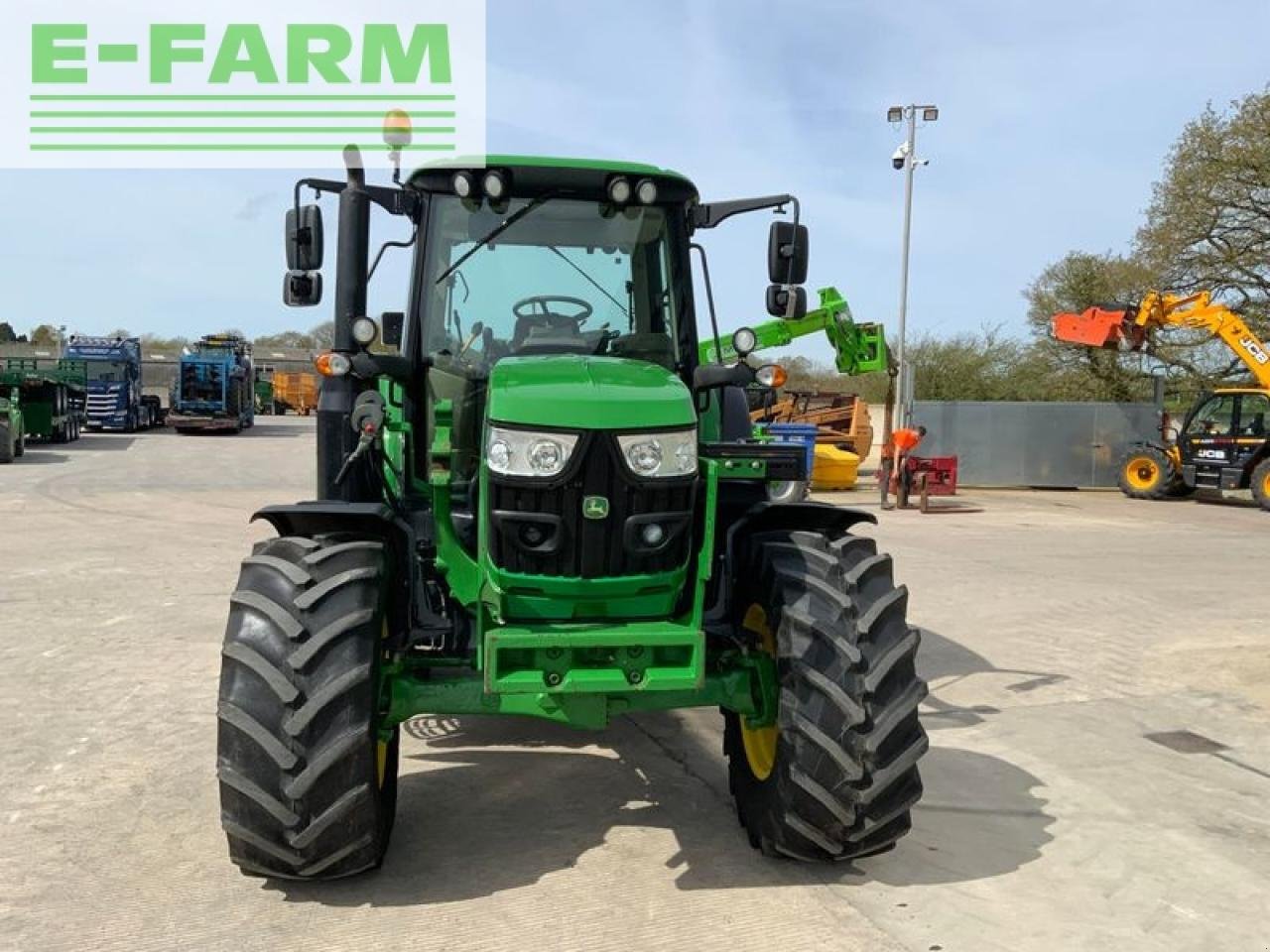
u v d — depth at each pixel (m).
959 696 6.24
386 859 3.85
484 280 4.38
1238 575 10.67
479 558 3.59
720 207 4.62
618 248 4.48
